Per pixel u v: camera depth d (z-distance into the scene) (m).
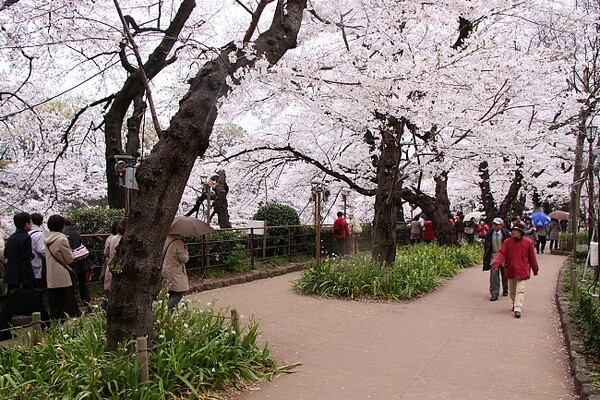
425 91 9.30
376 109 9.76
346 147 16.58
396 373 5.41
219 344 5.29
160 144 5.02
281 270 13.51
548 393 4.82
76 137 14.94
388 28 9.25
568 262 16.47
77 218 9.10
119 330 4.84
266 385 5.03
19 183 13.30
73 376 4.24
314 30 9.91
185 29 12.10
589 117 17.28
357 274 10.43
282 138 15.44
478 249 18.20
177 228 6.81
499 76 10.54
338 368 5.57
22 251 6.50
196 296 9.94
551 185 27.22
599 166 9.57
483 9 10.34
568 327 6.82
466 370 5.52
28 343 5.11
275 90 10.85
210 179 14.70
